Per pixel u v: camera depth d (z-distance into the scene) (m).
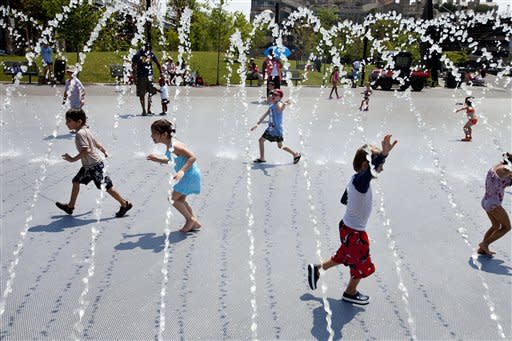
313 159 9.69
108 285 4.27
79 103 11.22
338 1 71.50
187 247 5.16
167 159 5.44
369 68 37.88
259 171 8.59
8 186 7.18
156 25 27.56
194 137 11.62
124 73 24.33
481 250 5.25
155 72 27.73
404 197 7.35
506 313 4.03
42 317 3.73
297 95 24.72
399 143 11.98
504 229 5.08
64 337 3.47
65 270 4.54
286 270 4.69
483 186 8.15
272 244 5.33
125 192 7.08
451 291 4.39
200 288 4.27
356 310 3.99
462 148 11.66
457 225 6.17
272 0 71.88
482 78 35.97
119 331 3.57
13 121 12.98
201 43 37.56
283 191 7.41
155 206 6.49
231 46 30.45
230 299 4.10
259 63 37.66
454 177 8.73
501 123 16.80
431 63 37.81
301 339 3.55
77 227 5.64
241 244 5.30
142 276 4.46
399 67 31.56
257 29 40.41
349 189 3.96
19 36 32.84
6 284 4.24
